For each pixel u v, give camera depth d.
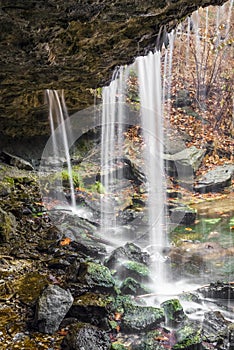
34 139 5.18
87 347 2.10
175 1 2.36
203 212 5.36
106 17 2.34
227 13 8.45
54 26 2.22
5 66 2.73
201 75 8.47
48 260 3.29
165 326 2.48
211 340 2.37
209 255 3.95
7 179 4.48
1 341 2.23
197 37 8.51
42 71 3.00
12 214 3.88
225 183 6.51
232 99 8.23
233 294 3.00
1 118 4.45
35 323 2.37
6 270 3.06
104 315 2.45
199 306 2.85
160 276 3.36
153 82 6.82
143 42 2.97
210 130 8.01
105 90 5.05
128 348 2.26
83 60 2.93
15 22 2.09
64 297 2.49
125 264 3.13
